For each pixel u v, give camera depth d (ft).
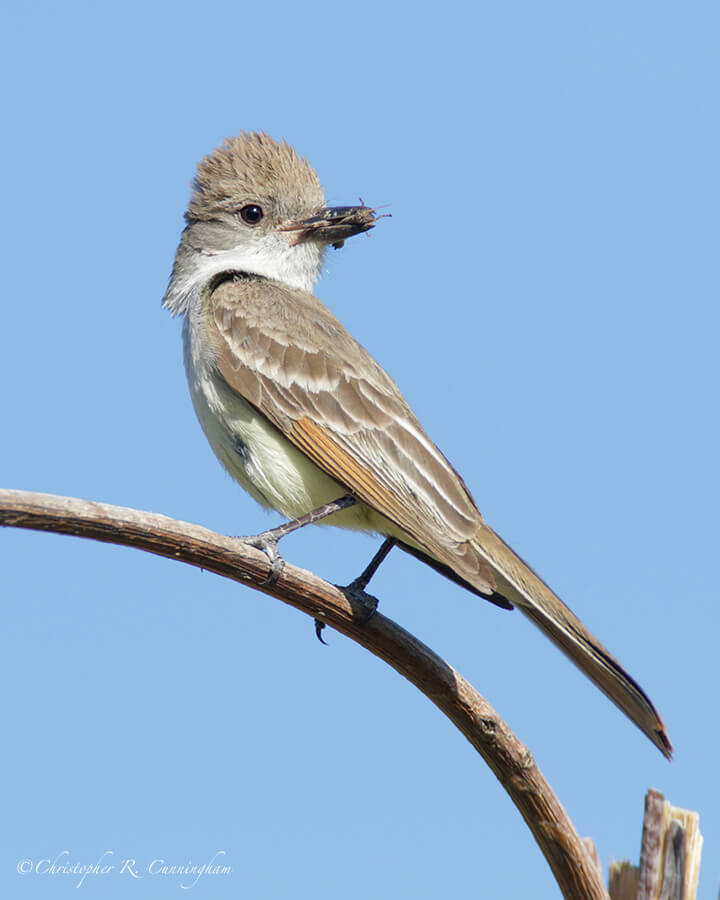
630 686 27.76
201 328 34.86
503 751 23.32
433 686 24.23
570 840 23.13
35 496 20.24
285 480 33.42
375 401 33.53
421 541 31.60
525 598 29.96
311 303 36.65
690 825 21.91
